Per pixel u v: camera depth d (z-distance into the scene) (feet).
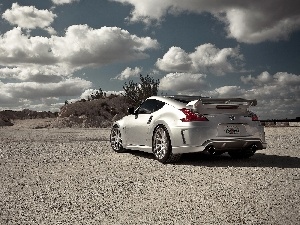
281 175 15.62
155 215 10.14
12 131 56.29
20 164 20.52
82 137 41.24
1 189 13.99
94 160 21.62
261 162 19.83
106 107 78.18
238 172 16.63
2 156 24.31
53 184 14.73
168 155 19.93
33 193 13.20
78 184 14.62
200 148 18.80
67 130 57.47
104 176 16.28
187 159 21.49
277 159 20.94
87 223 9.57
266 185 13.64
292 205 10.77
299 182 14.07
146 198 12.13
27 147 29.81
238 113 19.75
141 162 20.62
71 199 12.19
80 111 76.38
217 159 21.39
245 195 12.14
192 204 11.20
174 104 20.65
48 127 70.38
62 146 30.09
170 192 12.92
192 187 13.64
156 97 22.58
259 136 19.86
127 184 14.44
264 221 9.37
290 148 26.61
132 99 78.43
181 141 19.19
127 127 24.32
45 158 22.86
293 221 9.30
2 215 10.46
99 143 32.55
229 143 19.04
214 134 18.88
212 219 9.64
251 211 10.27
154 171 17.49
